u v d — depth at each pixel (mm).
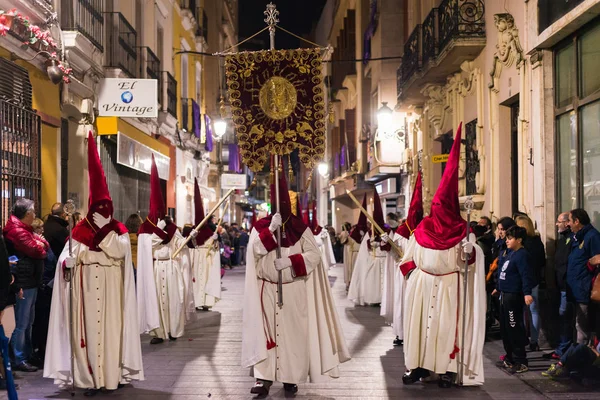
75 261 6340
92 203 6418
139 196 17641
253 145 6707
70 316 6203
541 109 9180
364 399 6117
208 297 12414
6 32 8289
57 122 10617
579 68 8336
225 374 7164
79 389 6527
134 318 6512
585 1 7566
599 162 7840
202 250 12523
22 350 7156
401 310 8414
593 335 6902
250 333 6180
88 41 11430
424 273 6590
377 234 10836
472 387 6512
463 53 12586
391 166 21656
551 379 6785
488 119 11859
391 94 22172
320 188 46500
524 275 6922
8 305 6211
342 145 34094
